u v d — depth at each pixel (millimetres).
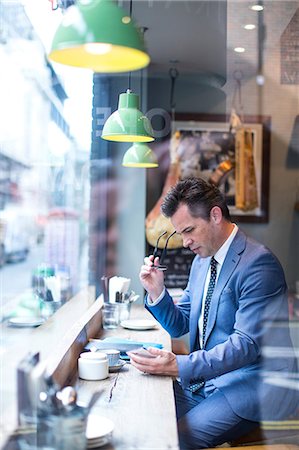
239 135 4773
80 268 4613
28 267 3539
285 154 4789
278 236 4766
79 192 4719
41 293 3047
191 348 2633
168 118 4730
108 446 1461
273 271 2377
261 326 2283
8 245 3529
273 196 4793
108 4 1729
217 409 2254
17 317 2674
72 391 1381
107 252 4723
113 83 4191
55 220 4512
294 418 2242
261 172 4789
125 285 3211
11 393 1434
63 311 3043
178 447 1468
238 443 2229
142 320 3254
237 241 2490
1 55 3094
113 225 4742
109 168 4770
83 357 2098
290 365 2293
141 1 3752
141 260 4703
